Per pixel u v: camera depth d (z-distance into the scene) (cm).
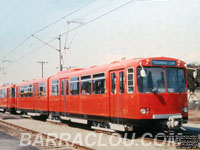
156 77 1245
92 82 1534
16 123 2272
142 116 1195
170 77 1275
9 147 1126
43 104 2255
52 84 2080
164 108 1233
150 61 1238
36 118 2711
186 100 1305
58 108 1958
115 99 1341
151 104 1213
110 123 1377
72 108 1752
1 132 1655
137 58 1287
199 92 3186
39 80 2369
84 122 1627
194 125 1756
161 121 1234
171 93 1257
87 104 1577
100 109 1452
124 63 1295
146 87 1219
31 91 2552
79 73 1680
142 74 1159
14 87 3347
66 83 1845
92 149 1002
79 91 1669
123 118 1281
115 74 1345
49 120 2159
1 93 3800
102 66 1474
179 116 1240
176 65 1297
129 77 1252
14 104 3331
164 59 1273
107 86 1395
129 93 1247
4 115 3212
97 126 1547
